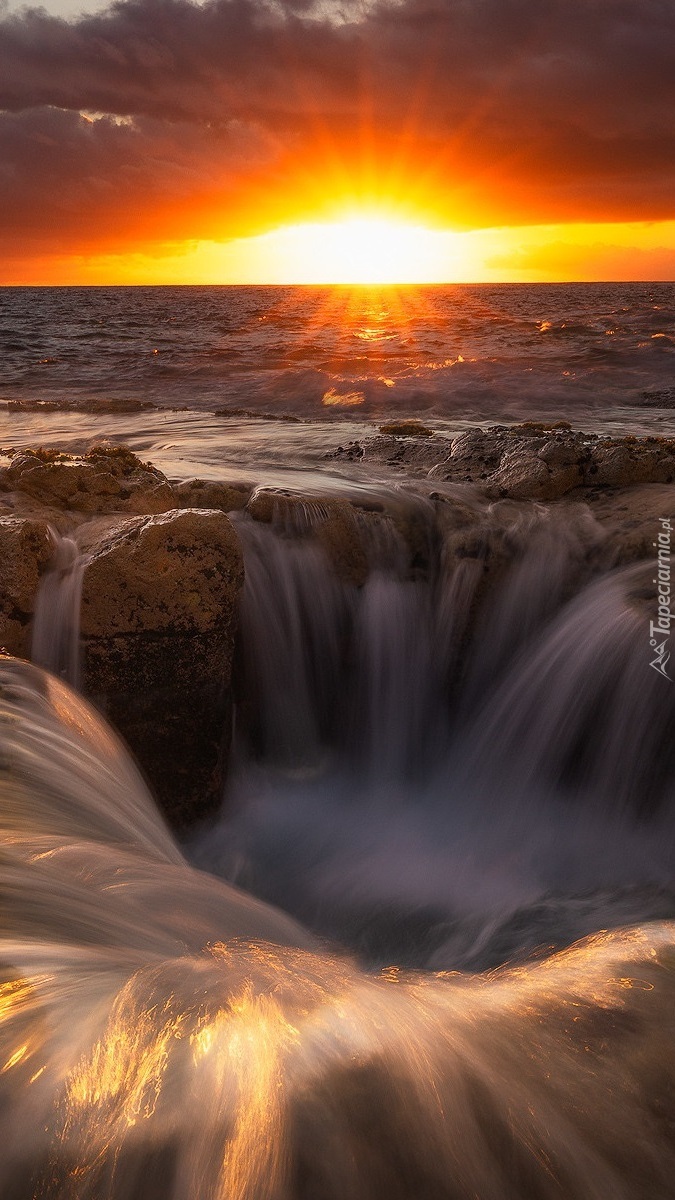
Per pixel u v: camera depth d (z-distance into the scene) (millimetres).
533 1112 1412
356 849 4305
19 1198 1204
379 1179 1270
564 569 5078
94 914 2172
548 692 4848
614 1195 1317
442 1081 1434
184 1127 1283
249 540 4836
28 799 2703
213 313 63531
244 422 11039
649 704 4371
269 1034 1496
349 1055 1457
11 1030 1456
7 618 3867
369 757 5223
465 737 5254
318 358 24109
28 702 3201
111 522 4355
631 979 1799
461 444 6707
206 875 2758
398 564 5227
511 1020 1642
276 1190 1230
